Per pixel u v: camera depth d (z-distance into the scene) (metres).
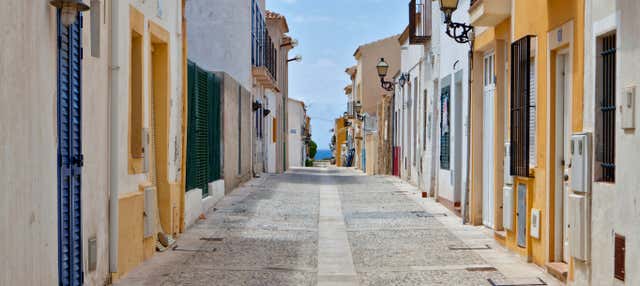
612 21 6.02
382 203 16.48
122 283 7.31
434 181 17.69
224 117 17.89
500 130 10.23
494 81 10.79
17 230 4.66
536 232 8.19
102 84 7.01
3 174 4.40
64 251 5.77
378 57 43.00
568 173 7.54
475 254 9.23
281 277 7.78
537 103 8.32
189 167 12.27
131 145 8.30
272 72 33.44
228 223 12.41
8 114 4.49
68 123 5.84
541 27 8.16
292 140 61.84
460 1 13.36
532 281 7.44
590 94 6.57
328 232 11.44
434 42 17.03
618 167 5.86
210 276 7.75
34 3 5.04
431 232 11.34
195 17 24.95
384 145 32.38
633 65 5.59
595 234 6.38
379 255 9.22
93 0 6.68
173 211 10.38
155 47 10.09
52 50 5.47
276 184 23.36
